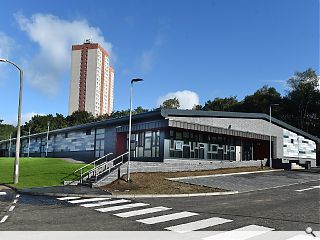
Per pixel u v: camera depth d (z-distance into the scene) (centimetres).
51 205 1520
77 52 12306
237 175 2992
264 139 4175
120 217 1227
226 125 3769
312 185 2423
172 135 3300
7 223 1108
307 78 7425
